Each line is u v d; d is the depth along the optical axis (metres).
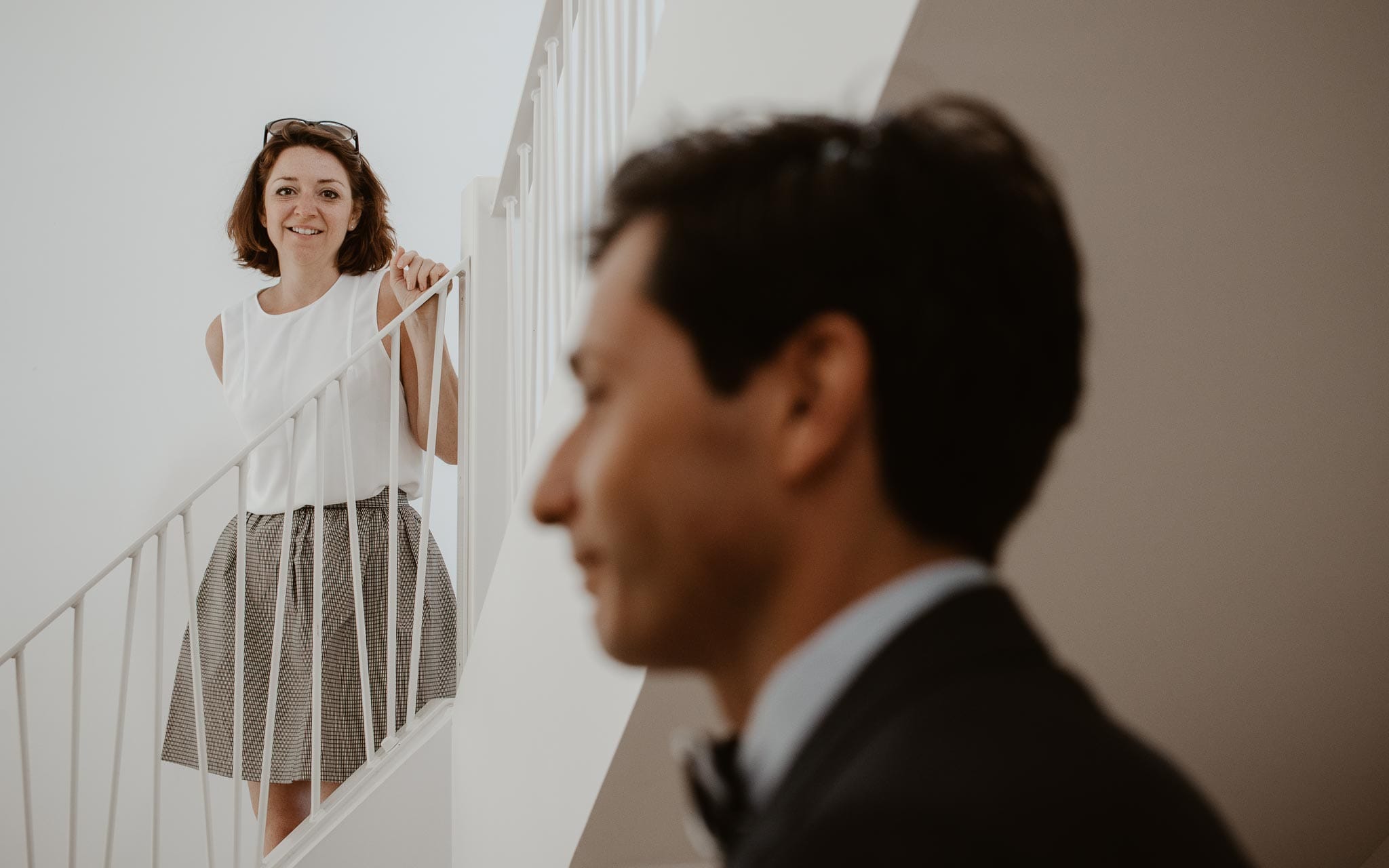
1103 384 1.31
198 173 3.70
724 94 1.29
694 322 0.35
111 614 3.53
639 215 0.38
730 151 0.38
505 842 2.00
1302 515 1.50
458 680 2.54
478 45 3.91
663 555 0.35
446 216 3.84
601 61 1.82
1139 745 0.33
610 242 0.39
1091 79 1.04
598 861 1.67
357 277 2.84
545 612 1.81
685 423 0.35
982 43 0.99
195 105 3.71
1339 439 1.41
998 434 0.36
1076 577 1.52
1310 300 1.28
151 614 3.55
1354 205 1.20
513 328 2.42
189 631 2.33
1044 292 0.37
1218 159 1.13
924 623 0.33
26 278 3.57
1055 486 1.39
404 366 2.70
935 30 0.97
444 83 3.88
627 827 1.62
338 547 2.57
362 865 2.36
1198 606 1.59
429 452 2.44
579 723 1.63
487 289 2.48
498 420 2.46
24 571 3.49
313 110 3.77
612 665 1.51
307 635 2.54
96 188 3.64
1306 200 1.19
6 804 3.42
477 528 2.44
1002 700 0.32
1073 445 1.35
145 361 3.62
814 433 0.34
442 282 2.47
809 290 0.35
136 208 3.65
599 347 0.37
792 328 0.35
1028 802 0.29
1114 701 1.72
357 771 2.45
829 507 0.35
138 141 3.67
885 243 0.35
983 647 0.33
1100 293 1.24
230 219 2.95
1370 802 1.96
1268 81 1.08
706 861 1.69
